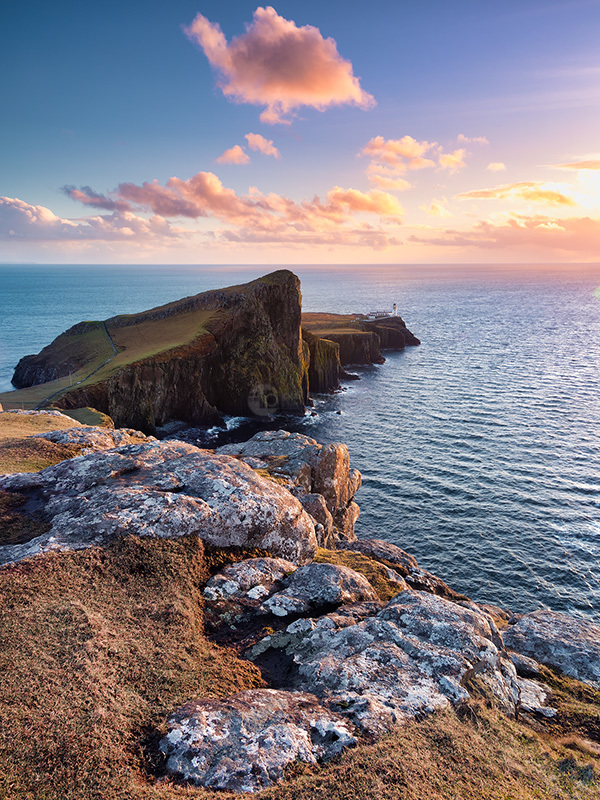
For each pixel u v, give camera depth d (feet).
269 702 34.83
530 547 160.15
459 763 30.94
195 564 54.95
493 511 183.32
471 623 46.96
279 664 43.01
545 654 52.65
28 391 278.05
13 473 72.64
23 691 31.89
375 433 280.51
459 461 231.91
